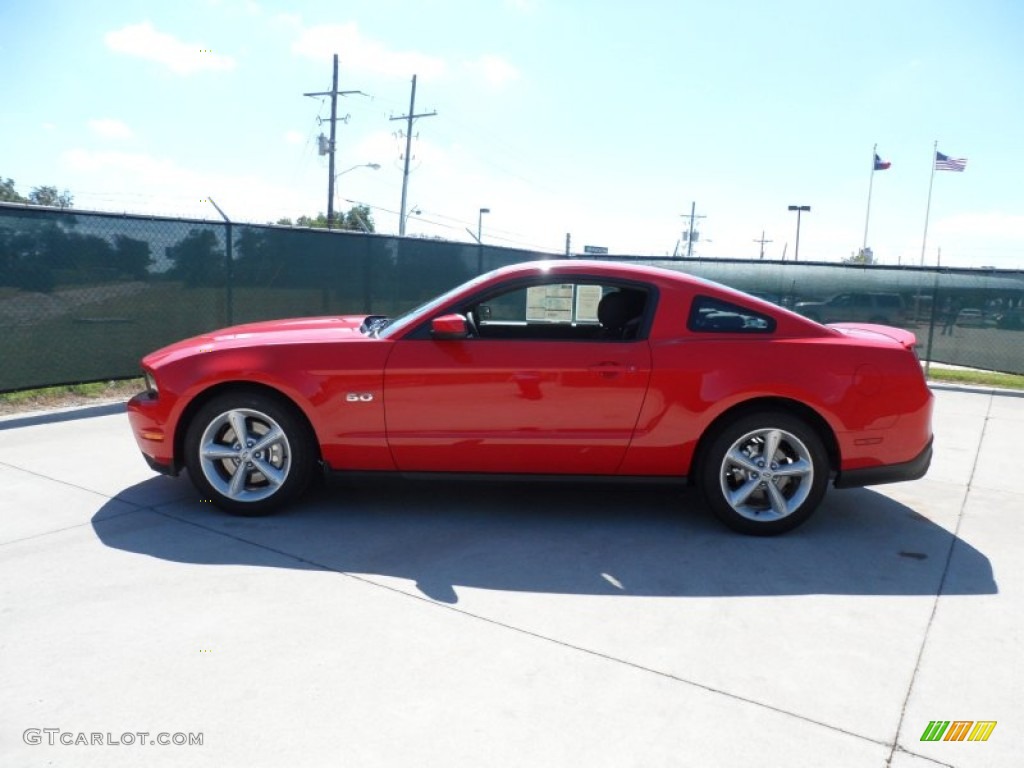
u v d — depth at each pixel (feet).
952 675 10.23
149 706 8.98
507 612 11.69
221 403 15.11
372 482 18.13
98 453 19.85
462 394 14.94
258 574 12.73
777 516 15.25
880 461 15.25
